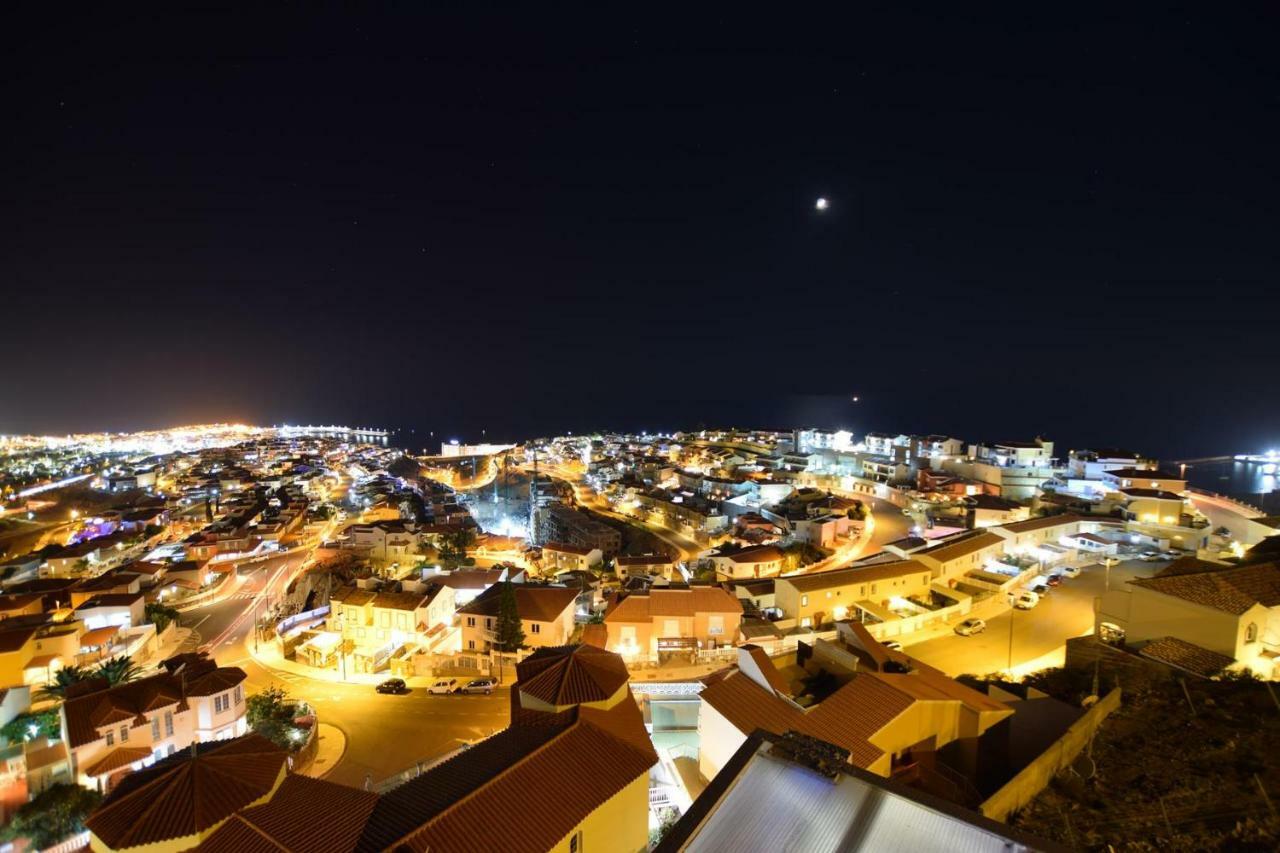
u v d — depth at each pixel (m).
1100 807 24.89
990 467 126.44
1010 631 58.34
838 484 150.62
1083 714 31.59
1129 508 90.69
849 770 13.11
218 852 22.98
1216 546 79.50
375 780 39.44
